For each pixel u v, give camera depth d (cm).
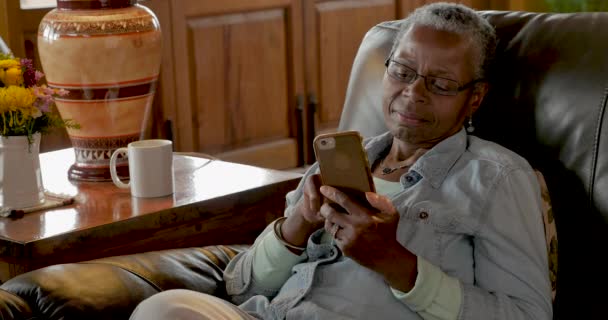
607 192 142
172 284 153
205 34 366
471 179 142
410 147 152
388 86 147
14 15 308
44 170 213
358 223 129
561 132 149
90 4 192
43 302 138
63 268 147
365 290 139
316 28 402
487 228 137
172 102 361
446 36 142
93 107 195
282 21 392
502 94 158
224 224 189
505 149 146
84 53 190
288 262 152
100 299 141
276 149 400
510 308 133
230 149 385
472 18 144
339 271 143
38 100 177
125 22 192
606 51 148
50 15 195
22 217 176
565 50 153
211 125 376
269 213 197
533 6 464
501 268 136
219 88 376
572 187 147
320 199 140
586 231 145
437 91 143
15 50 311
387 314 137
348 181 131
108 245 172
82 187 197
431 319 133
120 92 195
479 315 132
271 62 392
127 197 188
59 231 166
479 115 161
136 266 153
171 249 173
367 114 179
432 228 140
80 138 200
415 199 143
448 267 138
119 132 199
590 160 145
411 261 131
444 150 146
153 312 124
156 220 177
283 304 145
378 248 130
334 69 413
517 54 158
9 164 178
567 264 148
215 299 130
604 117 145
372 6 420
